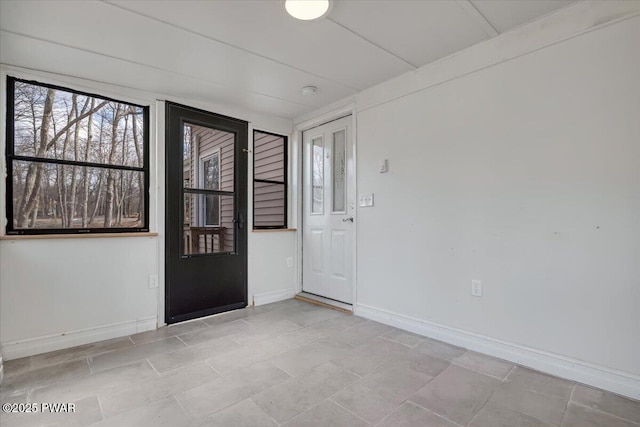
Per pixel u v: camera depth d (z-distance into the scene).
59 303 2.53
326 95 3.26
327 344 2.56
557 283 2.05
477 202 2.40
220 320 3.17
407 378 2.03
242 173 3.62
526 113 2.17
